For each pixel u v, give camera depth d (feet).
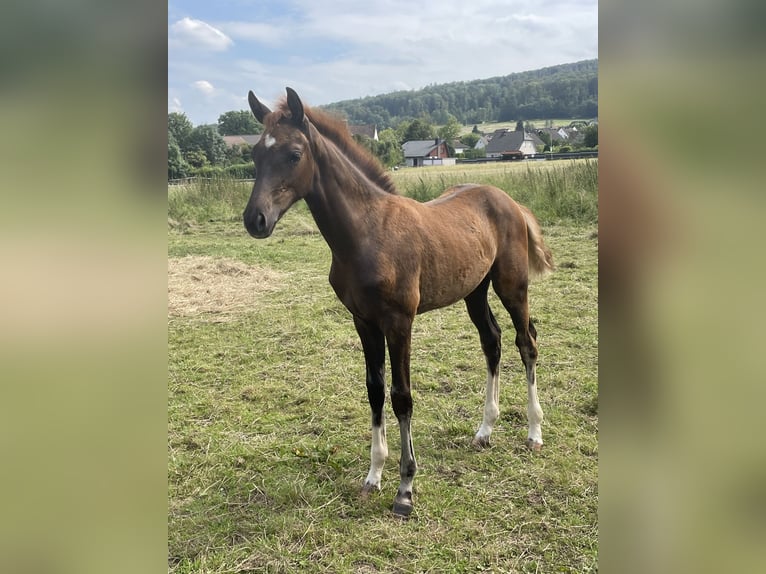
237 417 11.66
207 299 20.18
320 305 19.19
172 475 9.58
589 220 29.81
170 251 27.66
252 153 7.94
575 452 9.85
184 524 8.27
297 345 15.71
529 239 11.05
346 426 11.22
